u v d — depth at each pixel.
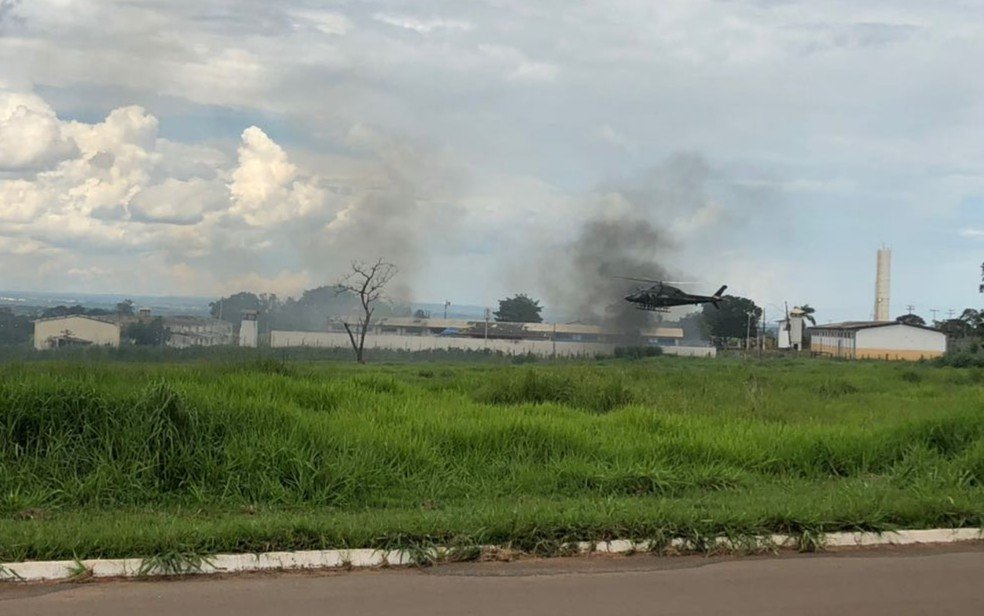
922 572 6.81
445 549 6.86
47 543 6.49
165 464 8.85
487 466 10.20
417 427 11.23
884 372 33.81
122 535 6.68
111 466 8.70
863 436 11.71
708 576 6.59
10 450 8.89
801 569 6.84
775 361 48.91
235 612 5.59
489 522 7.21
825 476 10.61
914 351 69.56
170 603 5.73
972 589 6.41
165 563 6.30
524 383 17.80
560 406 16.12
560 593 6.10
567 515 7.43
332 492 8.74
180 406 9.47
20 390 9.45
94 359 17.06
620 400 17.45
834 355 70.62
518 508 7.83
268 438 9.55
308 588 6.11
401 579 6.36
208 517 7.89
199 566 6.36
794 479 10.38
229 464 8.89
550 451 10.77
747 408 17.11
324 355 41.91
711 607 5.89
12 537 6.61
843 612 5.86
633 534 7.32
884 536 7.66
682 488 9.45
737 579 6.54
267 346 32.12
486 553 6.94
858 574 6.73
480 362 42.00
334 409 13.12
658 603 5.94
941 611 5.93
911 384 27.72
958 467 10.08
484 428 11.09
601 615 5.67
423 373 25.88
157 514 7.99
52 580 6.14
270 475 8.90
